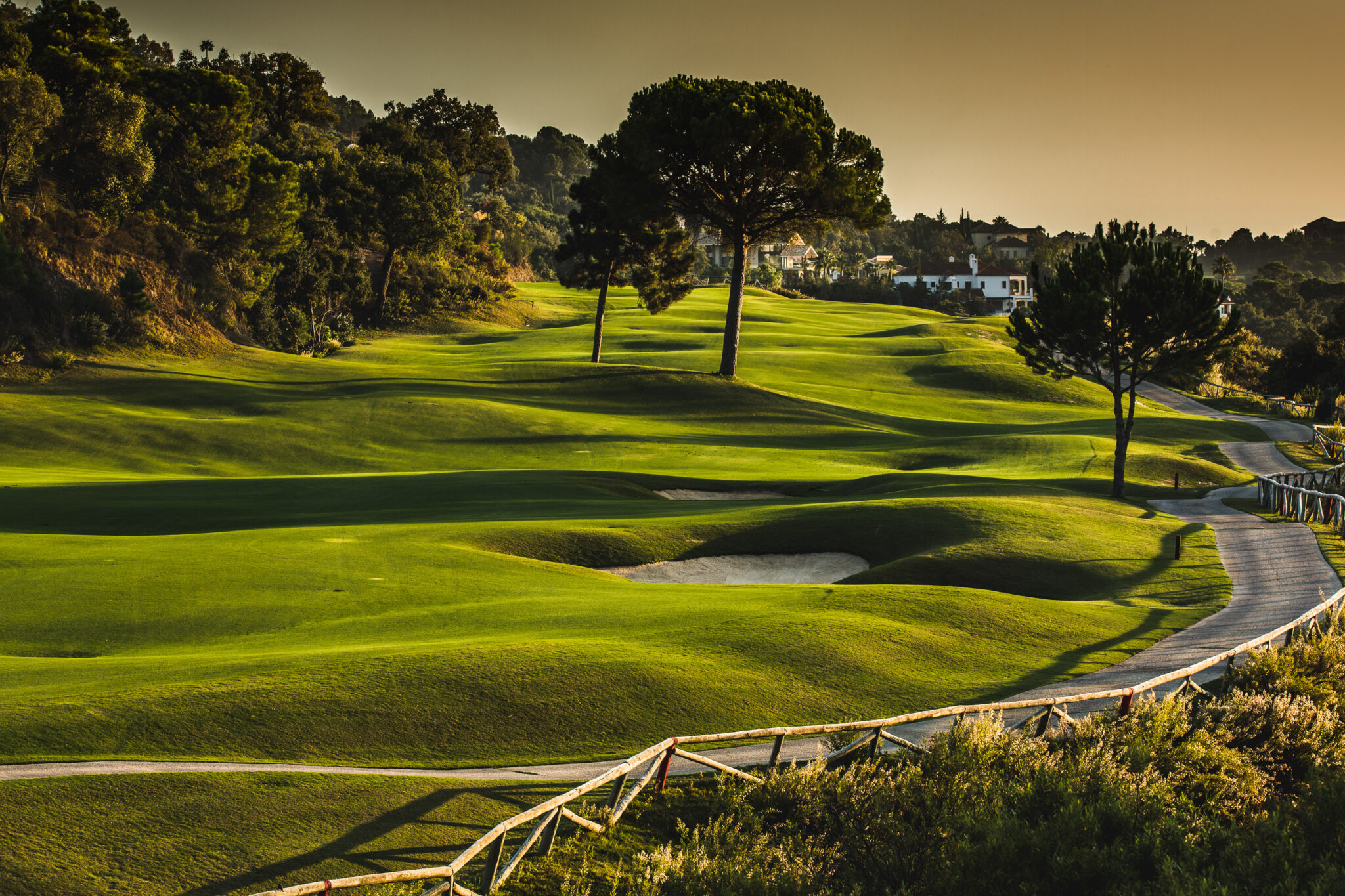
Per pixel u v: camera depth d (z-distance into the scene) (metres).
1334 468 44.59
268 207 83.81
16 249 63.25
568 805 11.18
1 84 63.88
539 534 28.62
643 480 42.47
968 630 20.08
